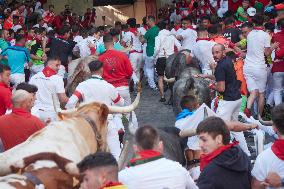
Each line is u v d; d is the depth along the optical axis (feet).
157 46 49.03
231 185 16.52
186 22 51.21
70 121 19.21
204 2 73.00
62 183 16.22
